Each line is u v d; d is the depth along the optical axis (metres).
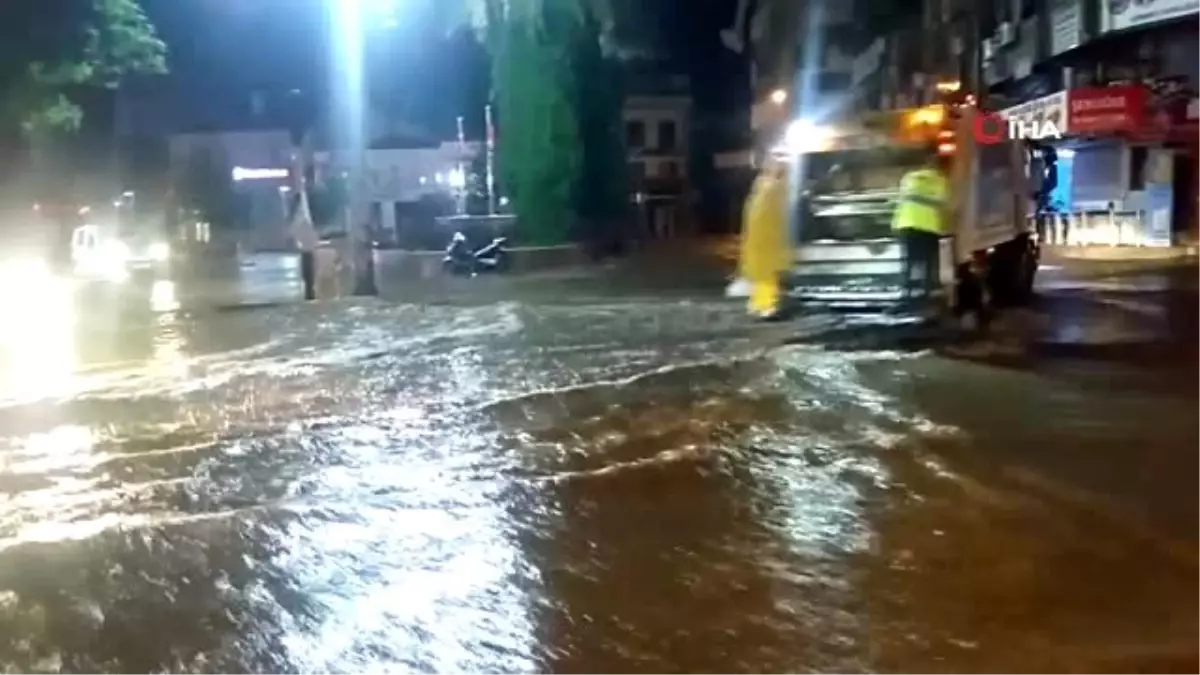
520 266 35.16
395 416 11.59
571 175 37.91
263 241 67.56
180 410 12.35
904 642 5.53
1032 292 21.30
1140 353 13.93
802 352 14.92
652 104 71.25
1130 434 9.67
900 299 17.42
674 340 16.58
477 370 14.41
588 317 20.08
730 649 5.52
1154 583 6.22
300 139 51.53
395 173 68.31
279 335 19.03
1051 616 5.79
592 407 11.67
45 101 37.72
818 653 5.43
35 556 7.38
